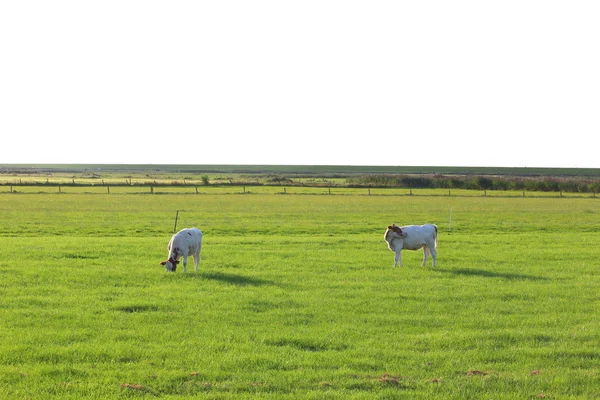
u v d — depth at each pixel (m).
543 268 28.95
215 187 122.06
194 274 26.17
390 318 19.09
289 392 13.28
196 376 14.00
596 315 19.75
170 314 19.28
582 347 16.36
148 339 16.72
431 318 19.22
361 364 14.93
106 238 41.75
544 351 16.00
